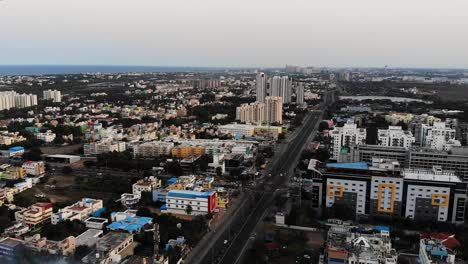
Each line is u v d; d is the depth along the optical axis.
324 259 197.25
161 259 193.88
